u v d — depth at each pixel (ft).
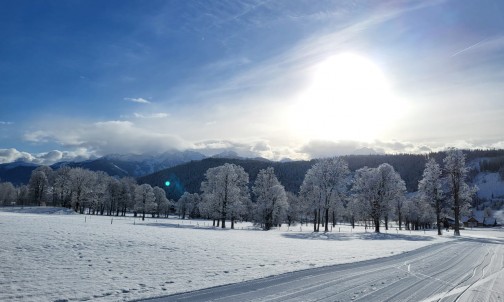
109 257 61.11
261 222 243.40
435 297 39.60
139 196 347.56
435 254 87.35
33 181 397.60
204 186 262.06
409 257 79.97
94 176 373.81
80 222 153.79
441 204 199.52
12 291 37.09
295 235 172.65
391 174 201.05
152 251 70.59
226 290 41.11
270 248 91.56
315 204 210.79
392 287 44.55
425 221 336.08
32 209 288.10
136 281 44.55
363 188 206.59
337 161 211.61
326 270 57.82
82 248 67.72
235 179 242.17
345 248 100.48
